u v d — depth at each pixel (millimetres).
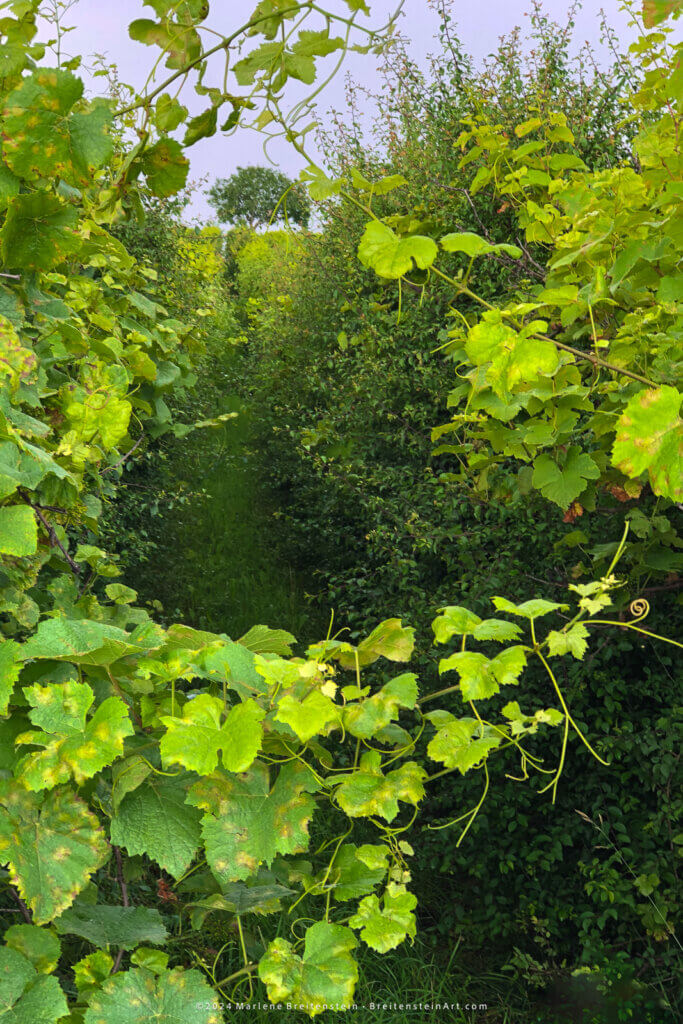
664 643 3209
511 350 1453
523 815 3438
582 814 3234
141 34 1500
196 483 7004
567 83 5059
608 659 3355
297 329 7453
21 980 1028
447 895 3730
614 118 4910
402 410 4984
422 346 4793
